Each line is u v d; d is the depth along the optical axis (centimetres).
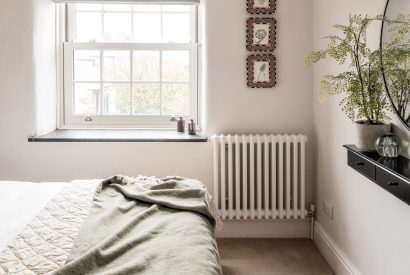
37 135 312
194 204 197
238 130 316
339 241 263
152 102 338
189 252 146
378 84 193
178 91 338
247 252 298
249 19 306
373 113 203
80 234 157
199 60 335
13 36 303
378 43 204
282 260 286
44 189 220
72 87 336
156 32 338
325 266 277
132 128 338
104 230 165
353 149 208
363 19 201
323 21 286
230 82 313
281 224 324
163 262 138
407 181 151
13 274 127
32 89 307
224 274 264
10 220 174
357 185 231
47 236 156
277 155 313
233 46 310
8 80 306
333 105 269
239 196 305
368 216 216
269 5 307
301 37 311
